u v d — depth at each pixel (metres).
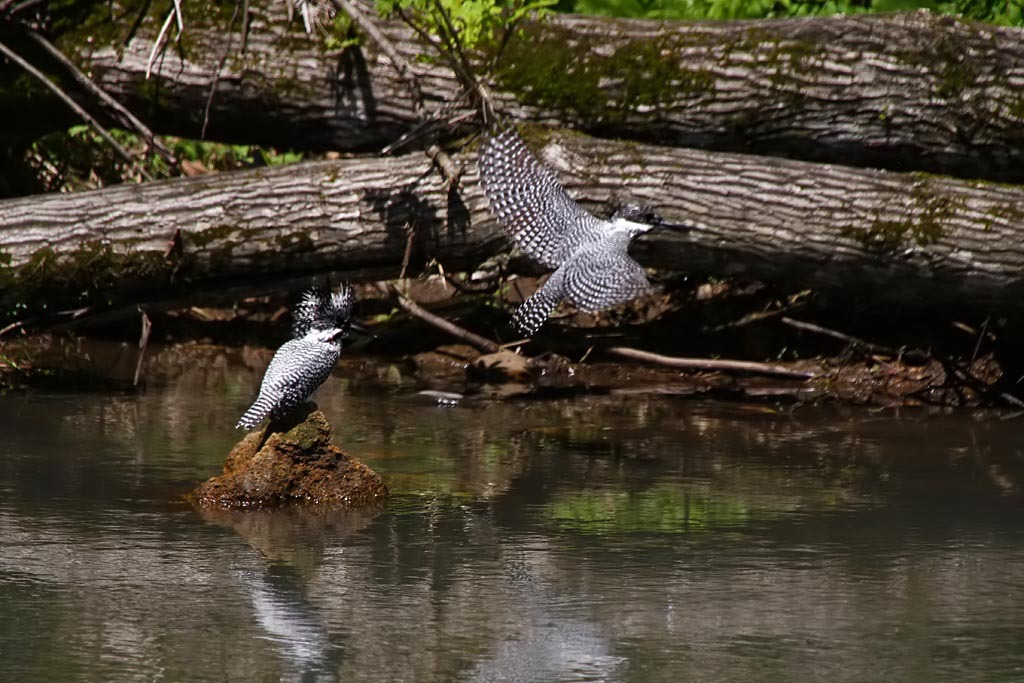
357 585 8.21
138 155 17.80
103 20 14.91
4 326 14.22
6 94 14.97
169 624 7.55
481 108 13.53
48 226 13.62
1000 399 14.00
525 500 10.09
